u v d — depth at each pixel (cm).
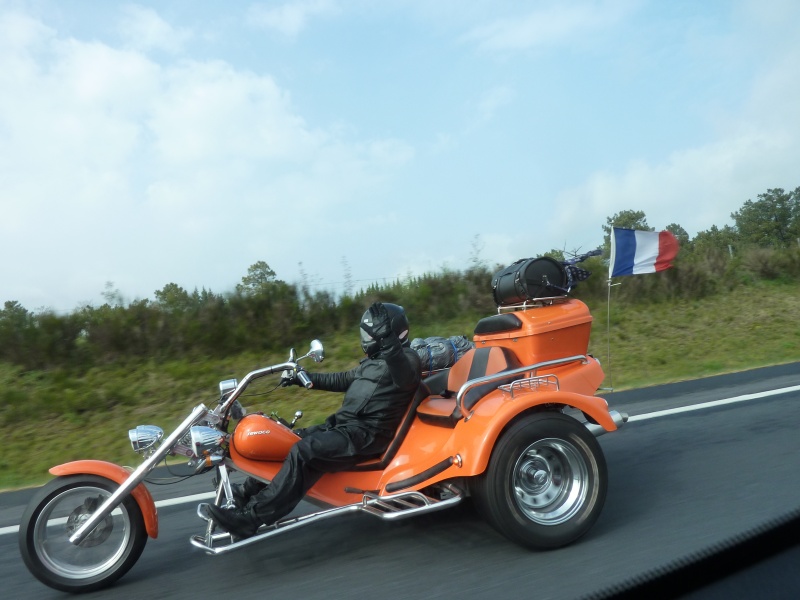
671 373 1066
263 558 438
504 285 518
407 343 471
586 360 500
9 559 467
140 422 902
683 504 475
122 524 418
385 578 395
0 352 1080
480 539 441
